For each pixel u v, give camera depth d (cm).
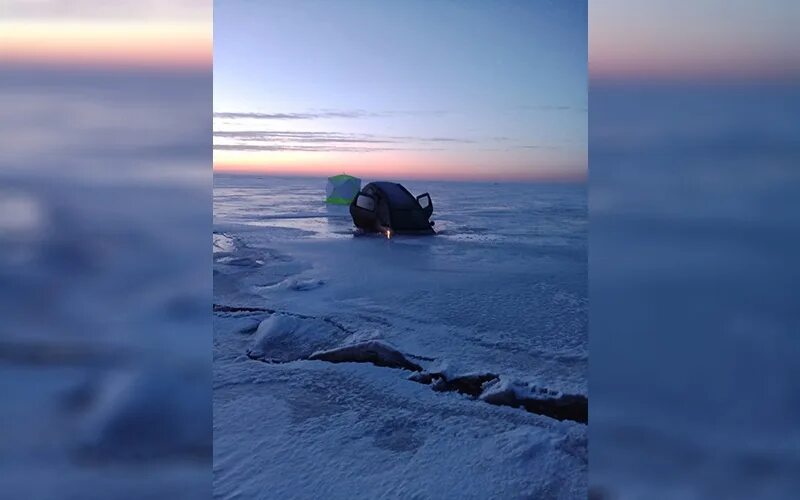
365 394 242
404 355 274
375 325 305
